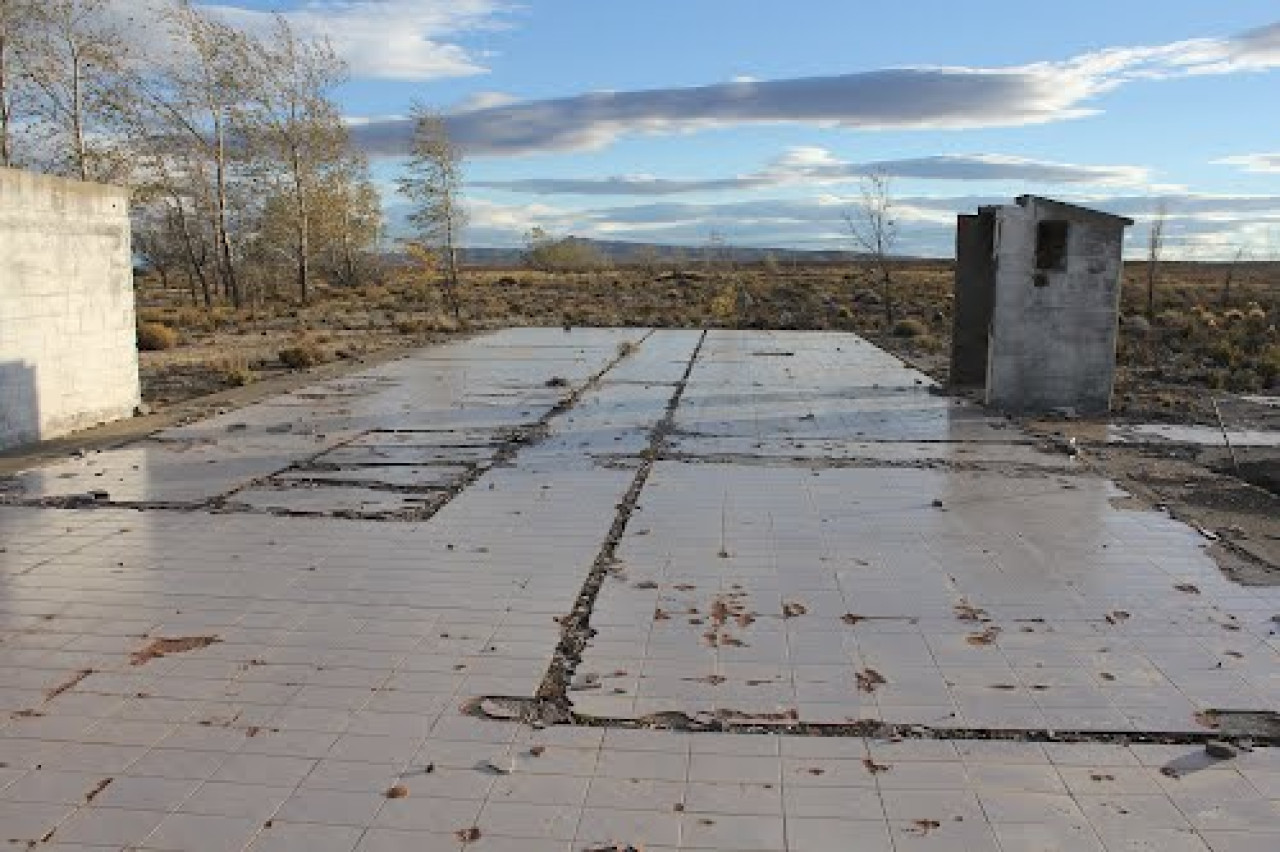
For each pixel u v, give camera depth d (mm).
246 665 5000
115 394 11883
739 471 9289
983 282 14461
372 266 46156
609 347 20500
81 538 7137
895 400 13461
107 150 29203
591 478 9008
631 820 3668
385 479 8961
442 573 6410
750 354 19234
